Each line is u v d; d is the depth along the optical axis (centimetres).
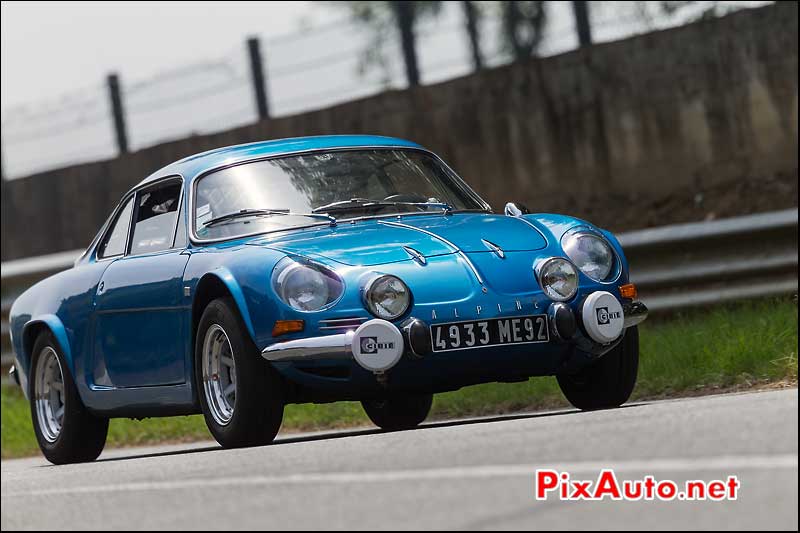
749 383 2105
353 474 1163
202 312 1831
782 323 2403
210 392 1792
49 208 4984
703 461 995
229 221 1908
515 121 4131
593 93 4019
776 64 3806
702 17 3966
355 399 1731
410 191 1984
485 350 1675
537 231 1823
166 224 2009
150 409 1955
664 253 3067
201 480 1277
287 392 1745
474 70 4191
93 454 2158
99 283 2041
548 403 2266
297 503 1045
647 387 2205
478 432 1413
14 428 3195
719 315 2631
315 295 1667
